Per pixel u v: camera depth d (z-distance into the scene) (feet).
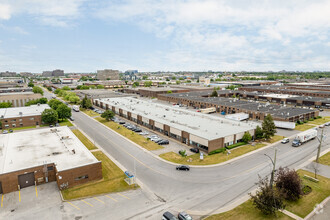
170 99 499.92
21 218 107.45
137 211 112.78
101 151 197.57
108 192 131.23
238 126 239.30
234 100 422.82
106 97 497.46
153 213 111.04
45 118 292.20
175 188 135.33
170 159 179.32
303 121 314.96
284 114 309.83
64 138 197.77
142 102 409.28
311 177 147.64
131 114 318.86
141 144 216.13
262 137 229.04
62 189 134.92
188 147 209.05
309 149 204.64
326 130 273.33
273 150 200.85
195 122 254.27
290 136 246.68
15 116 290.97
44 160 150.41
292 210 114.21
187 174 153.38
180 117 280.10
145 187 136.56
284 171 129.90
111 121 319.68
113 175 152.35
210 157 183.32
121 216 108.78
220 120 265.75
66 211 113.09
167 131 244.83
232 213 110.83
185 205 117.80
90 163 143.74
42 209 115.03
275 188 131.23
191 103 445.78
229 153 191.11
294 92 564.30
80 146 179.01
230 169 161.07
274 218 106.93
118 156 185.88
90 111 399.03
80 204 119.44
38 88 570.87
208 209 114.32
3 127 282.36
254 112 330.13
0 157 155.02
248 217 107.86
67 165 142.00
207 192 130.62
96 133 256.11
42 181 143.64
